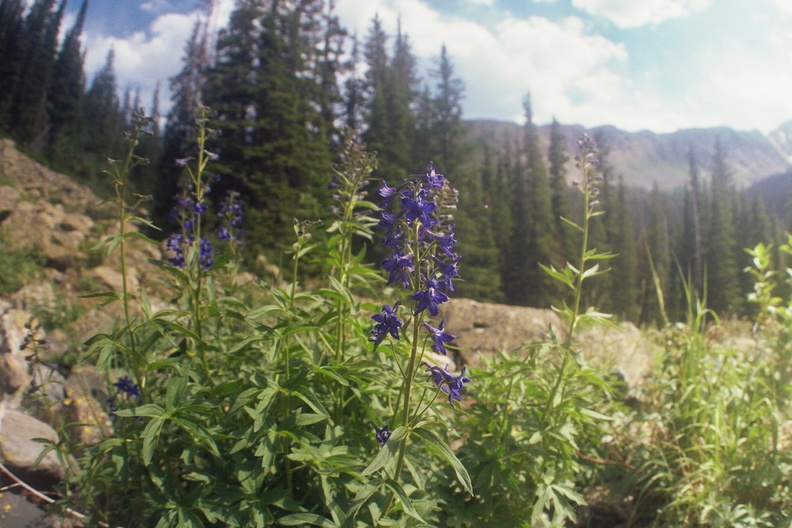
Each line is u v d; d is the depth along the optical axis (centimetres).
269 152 2644
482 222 4016
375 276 349
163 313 307
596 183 356
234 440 294
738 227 6788
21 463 415
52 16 6300
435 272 240
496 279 3719
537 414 349
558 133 5684
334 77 4725
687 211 6369
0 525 362
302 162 2661
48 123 6106
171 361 294
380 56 5506
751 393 475
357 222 361
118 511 341
